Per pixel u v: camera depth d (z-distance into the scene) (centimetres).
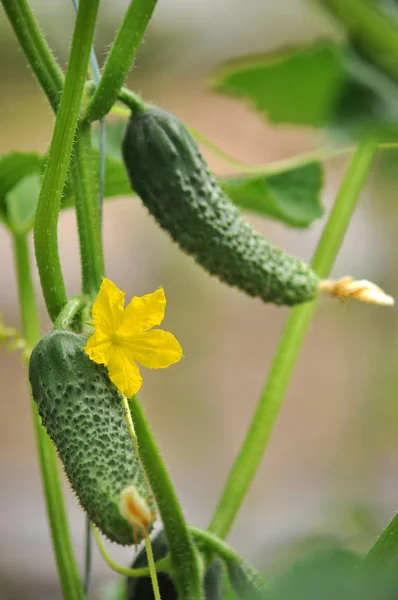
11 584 213
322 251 102
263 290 88
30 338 100
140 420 85
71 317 83
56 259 83
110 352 80
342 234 103
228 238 87
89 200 86
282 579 68
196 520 236
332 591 67
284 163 110
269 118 126
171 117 89
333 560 68
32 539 226
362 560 84
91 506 78
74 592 93
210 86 123
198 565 87
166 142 88
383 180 159
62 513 93
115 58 85
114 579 200
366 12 104
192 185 87
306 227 113
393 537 84
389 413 232
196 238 87
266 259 87
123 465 79
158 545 91
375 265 248
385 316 244
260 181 107
